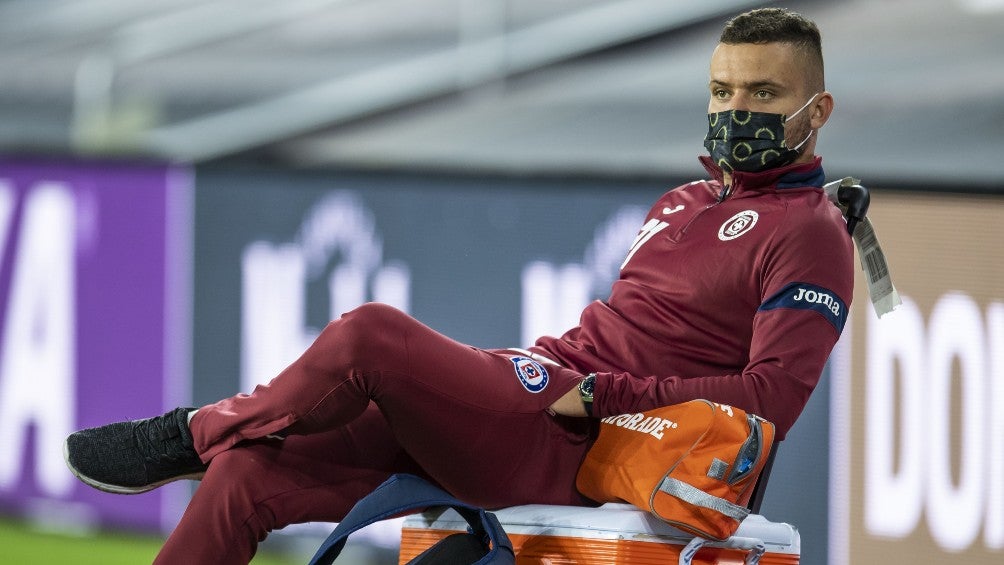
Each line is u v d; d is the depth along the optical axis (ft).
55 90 67.31
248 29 65.92
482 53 62.75
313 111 62.44
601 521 25.21
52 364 57.06
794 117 27.63
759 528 25.57
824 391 47.70
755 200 27.68
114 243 56.49
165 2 68.64
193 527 25.29
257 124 62.49
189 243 55.42
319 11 66.44
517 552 25.68
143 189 56.18
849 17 58.34
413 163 55.72
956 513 47.16
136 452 25.45
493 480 25.95
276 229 54.24
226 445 25.25
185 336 55.26
